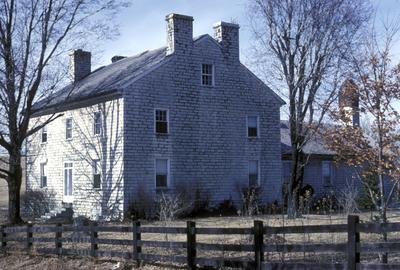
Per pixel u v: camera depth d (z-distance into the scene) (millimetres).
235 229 12953
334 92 25719
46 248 17641
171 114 31781
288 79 29000
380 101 13617
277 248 12203
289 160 39250
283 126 44500
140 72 30891
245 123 34750
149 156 30812
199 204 32156
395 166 13594
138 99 30594
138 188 30312
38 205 37469
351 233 10969
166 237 17922
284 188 34031
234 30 34719
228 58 34312
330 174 41062
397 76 13766
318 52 28484
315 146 40469
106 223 27406
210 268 13539
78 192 34000
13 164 29328
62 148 35969
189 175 32156
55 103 34344
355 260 10875
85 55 40344
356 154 14094
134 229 15023
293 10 29031
